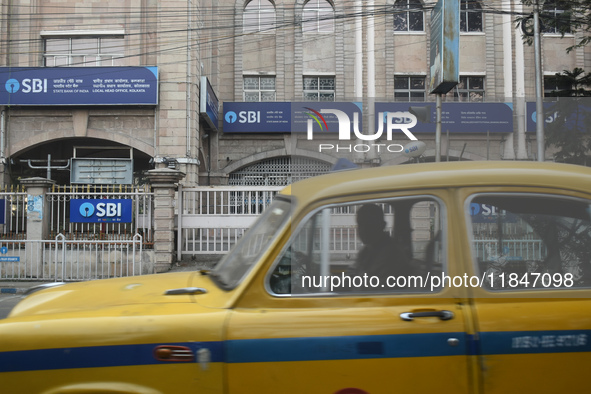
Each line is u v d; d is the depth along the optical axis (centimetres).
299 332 229
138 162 2069
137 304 255
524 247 253
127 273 1291
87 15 1850
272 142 2175
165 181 1312
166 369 225
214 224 1360
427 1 2169
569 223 255
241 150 2170
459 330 231
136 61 1834
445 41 783
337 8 2183
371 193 253
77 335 229
